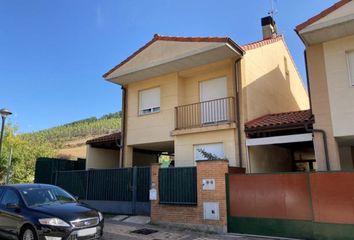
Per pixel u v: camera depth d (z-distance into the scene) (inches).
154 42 569.3
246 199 385.7
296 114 506.6
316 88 430.6
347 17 384.8
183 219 424.8
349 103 407.2
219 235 380.8
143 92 632.4
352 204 327.3
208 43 494.3
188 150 541.0
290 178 363.6
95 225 319.0
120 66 609.6
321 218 340.5
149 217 493.0
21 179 1009.5
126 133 636.7
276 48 680.4
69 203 345.1
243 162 481.1
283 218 361.1
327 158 407.8
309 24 408.2
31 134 2346.2
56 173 650.8
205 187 411.8
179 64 544.1
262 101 573.9
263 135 494.0
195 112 559.2
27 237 306.2
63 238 291.6
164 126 582.9
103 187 576.1
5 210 335.0
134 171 539.2
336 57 423.8
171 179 447.5
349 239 323.9
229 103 520.1
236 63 520.7
